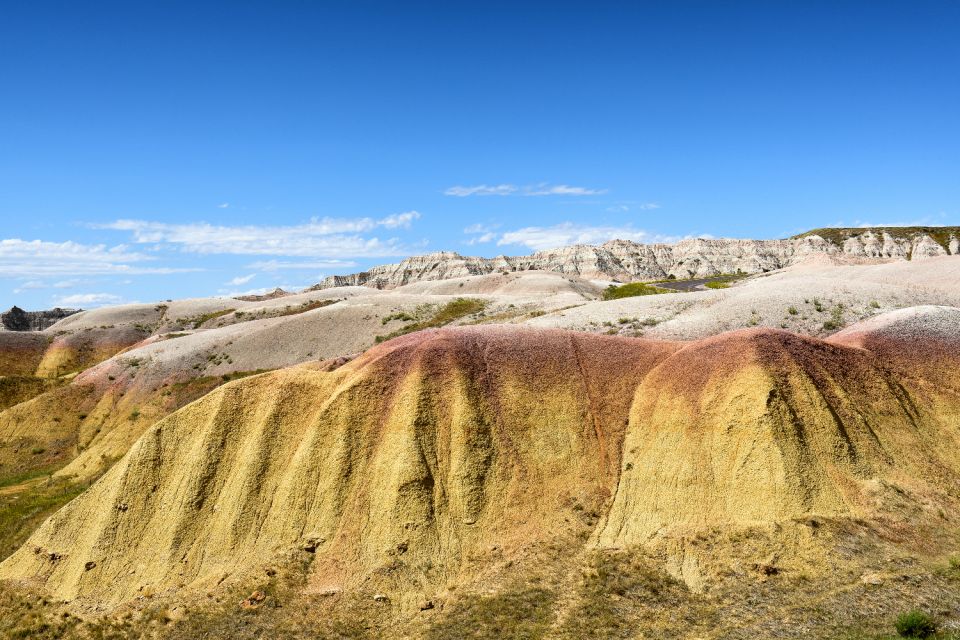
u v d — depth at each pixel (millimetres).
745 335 39469
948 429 37250
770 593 26672
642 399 39719
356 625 29031
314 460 36812
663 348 43875
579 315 62281
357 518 34375
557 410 39844
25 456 64375
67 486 53062
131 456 38594
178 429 40062
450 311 95812
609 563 30469
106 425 68938
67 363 105562
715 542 30016
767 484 31531
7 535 42750
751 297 59375
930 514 30734
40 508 46531
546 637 26391
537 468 36750
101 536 35625
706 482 33062
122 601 32688
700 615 26250
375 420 38531
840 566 27359
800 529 29328
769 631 24328
